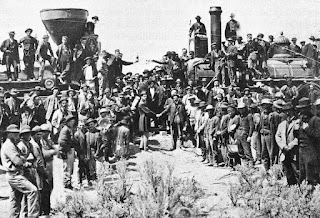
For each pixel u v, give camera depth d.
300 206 9.52
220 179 13.74
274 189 10.41
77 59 22.12
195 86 21.75
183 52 24.08
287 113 12.55
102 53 20.61
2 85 21.81
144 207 9.23
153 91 19.67
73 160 13.22
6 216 10.48
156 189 9.76
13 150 9.56
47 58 22.23
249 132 14.66
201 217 9.77
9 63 22.34
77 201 10.16
